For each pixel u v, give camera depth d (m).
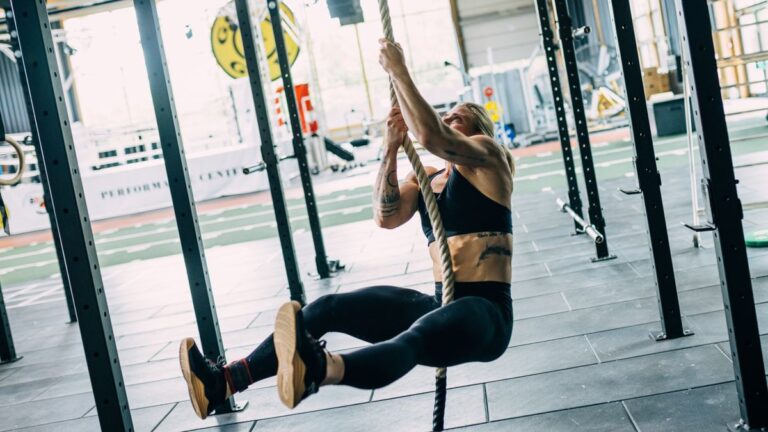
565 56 4.59
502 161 2.04
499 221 2.02
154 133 14.78
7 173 13.02
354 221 8.12
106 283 7.00
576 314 3.62
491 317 1.88
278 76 12.37
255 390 3.34
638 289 3.86
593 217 4.55
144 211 13.65
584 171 4.52
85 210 2.24
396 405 2.88
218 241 8.50
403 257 5.77
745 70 13.15
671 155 8.74
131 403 3.42
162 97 2.94
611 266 4.41
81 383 3.94
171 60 17.80
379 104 19.94
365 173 13.28
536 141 13.76
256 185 13.15
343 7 4.34
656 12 14.23
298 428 2.83
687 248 4.47
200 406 1.86
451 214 2.05
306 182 5.43
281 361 1.59
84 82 18.03
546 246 5.25
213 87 18.36
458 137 1.93
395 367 1.65
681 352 2.92
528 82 14.19
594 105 13.90
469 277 1.99
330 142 14.45
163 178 13.01
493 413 2.66
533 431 2.46
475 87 14.32
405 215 2.24
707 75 2.14
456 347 1.77
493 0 17.72
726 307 2.25
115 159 13.58
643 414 2.45
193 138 18.61
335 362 1.61
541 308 3.82
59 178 2.17
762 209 5.12
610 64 15.10
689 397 2.51
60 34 12.48
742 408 2.26
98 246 9.91
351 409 2.92
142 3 2.90
